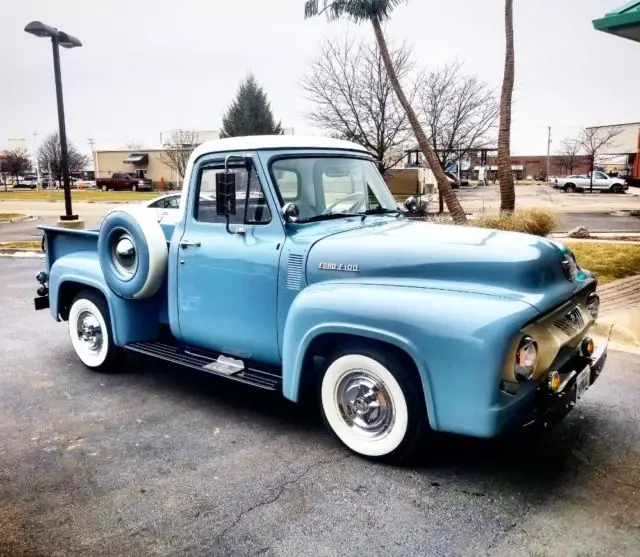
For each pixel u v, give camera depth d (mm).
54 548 2639
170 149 50688
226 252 3918
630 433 3723
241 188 3873
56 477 3277
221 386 4770
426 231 3680
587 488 3076
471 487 3100
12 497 3070
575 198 33375
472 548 2588
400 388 3131
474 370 2785
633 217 19547
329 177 4055
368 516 2848
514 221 11312
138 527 2789
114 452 3578
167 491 3111
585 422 3896
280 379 3752
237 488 3131
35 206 30203
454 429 2906
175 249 4262
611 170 59938
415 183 21594
